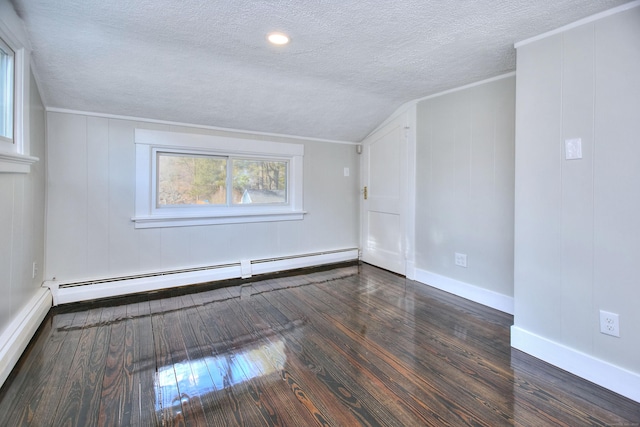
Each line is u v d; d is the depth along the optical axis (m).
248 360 1.87
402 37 1.96
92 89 2.50
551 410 1.46
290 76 2.63
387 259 3.85
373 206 4.05
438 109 3.11
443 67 2.44
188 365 1.81
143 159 2.96
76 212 2.72
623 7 1.55
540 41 1.89
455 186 2.97
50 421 1.37
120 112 2.81
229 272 3.40
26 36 1.92
